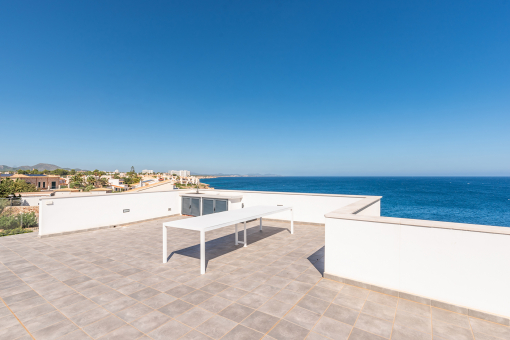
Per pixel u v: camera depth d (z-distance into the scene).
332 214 4.38
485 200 43.78
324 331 2.91
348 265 4.18
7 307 3.56
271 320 3.15
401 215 31.44
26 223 9.42
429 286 3.48
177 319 3.19
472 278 3.20
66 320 3.21
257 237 7.64
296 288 4.07
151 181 60.00
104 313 3.37
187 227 4.86
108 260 5.62
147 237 7.84
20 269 5.09
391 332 2.88
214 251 6.23
